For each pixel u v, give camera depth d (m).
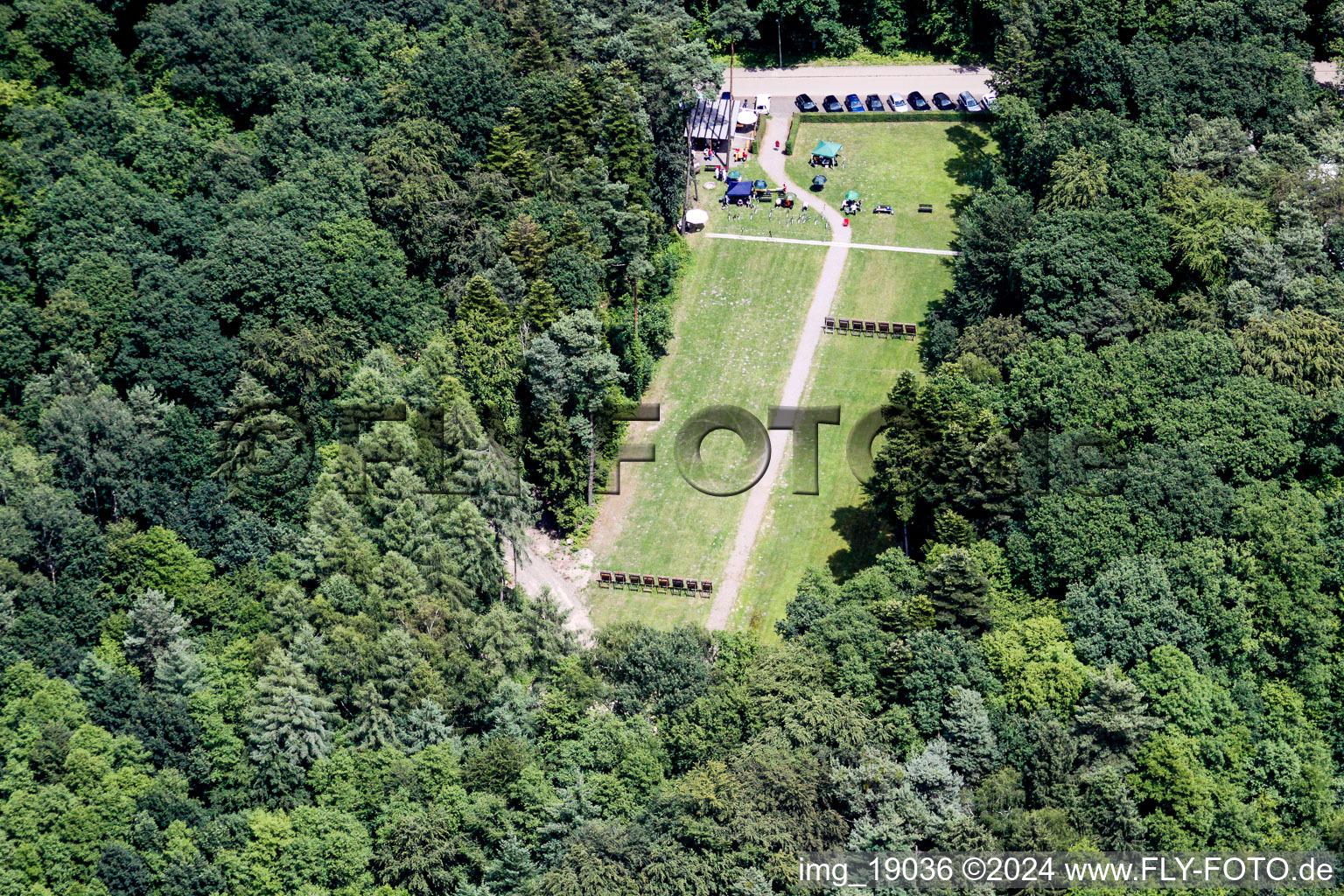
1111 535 187.12
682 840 165.38
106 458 187.00
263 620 182.00
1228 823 171.62
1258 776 176.62
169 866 161.75
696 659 180.50
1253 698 180.38
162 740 170.00
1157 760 171.62
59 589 178.62
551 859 168.00
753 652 181.62
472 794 170.25
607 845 163.62
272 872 164.38
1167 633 181.62
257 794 172.12
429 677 178.12
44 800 161.62
